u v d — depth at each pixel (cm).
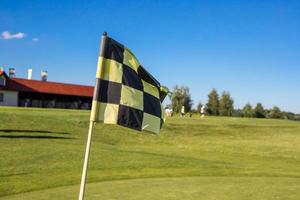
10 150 1569
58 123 2886
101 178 1177
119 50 641
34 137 2073
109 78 625
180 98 9225
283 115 8975
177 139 3045
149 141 2833
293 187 1102
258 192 1010
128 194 930
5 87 7638
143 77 666
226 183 1134
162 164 1509
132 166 1430
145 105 653
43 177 1151
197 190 1005
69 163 1404
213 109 9969
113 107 624
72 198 879
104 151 1745
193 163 1591
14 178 1116
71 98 8475
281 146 2714
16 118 2820
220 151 2355
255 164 1786
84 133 2719
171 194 945
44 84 8250
